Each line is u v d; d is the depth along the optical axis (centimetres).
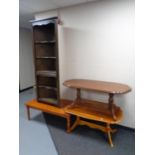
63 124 308
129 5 243
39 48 321
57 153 223
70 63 322
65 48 322
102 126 267
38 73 319
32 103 323
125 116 276
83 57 303
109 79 280
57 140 255
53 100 317
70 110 272
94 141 251
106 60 278
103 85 254
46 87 324
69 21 307
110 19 262
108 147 235
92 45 288
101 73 287
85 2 278
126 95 269
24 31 530
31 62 575
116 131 277
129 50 254
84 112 263
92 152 224
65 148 234
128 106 270
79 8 290
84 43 297
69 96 339
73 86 254
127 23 249
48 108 297
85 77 307
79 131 281
